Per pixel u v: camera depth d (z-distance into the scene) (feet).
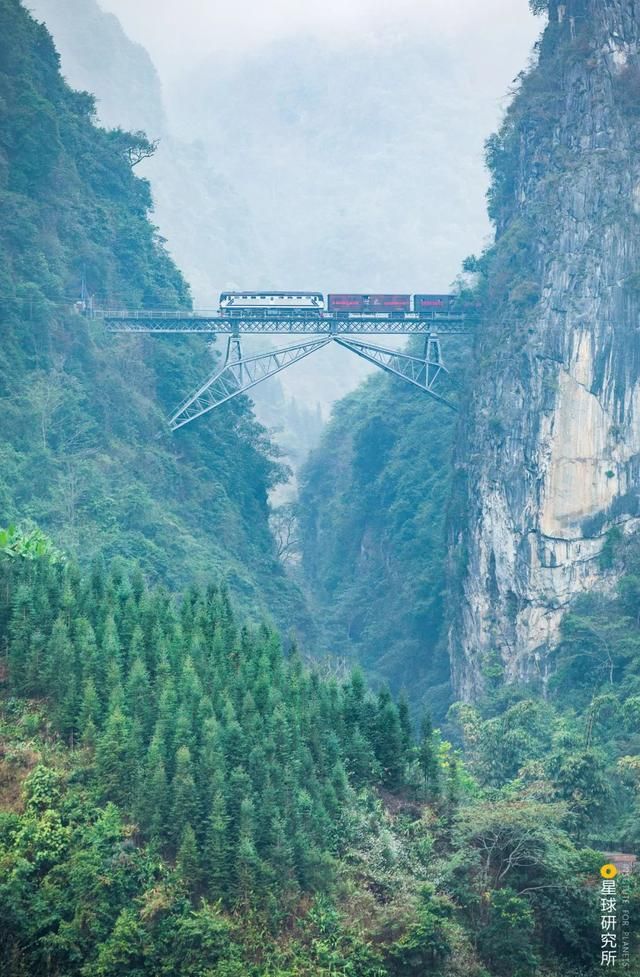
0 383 395.55
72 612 216.74
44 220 451.12
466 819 202.69
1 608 213.66
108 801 185.68
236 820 183.42
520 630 431.84
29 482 374.43
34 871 177.06
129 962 170.81
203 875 178.40
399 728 217.56
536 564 429.79
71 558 273.13
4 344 404.77
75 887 174.40
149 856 179.11
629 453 425.69
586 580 426.10
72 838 179.52
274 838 182.70
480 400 455.63
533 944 193.88
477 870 199.11
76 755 191.52
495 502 441.27
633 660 381.40
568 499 427.74
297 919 180.65
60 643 203.41
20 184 443.73
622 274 427.33
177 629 218.59
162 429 452.35
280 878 181.68
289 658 240.73
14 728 196.75
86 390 426.51
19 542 234.99
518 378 438.81
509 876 200.54
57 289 433.48
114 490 401.08
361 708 220.43
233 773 186.39
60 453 398.01
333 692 222.89
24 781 187.52
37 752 193.06
